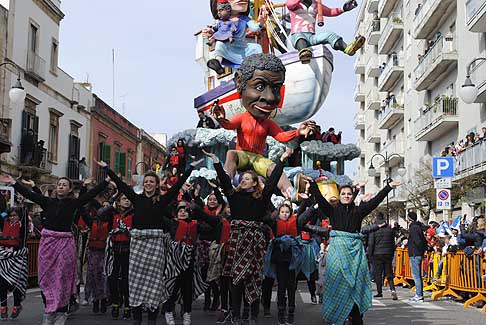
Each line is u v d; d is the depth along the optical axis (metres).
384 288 17.06
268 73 9.96
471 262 12.49
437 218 33.53
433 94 34.81
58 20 32.97
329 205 8.22
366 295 7.99
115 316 9.71
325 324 9.37
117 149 44.59
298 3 14.61
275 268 9.21
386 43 45.97
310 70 14.34
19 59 28.19
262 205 7.95
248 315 8.61
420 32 35.03
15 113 27.73
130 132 47.69
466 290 12.69
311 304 11.86
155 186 8.02
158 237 7.94
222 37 15.62
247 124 10.41
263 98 9.98
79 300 11.62
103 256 10.12
